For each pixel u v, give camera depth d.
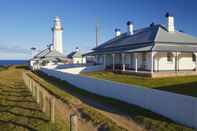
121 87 16.52
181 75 29.80
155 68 32.12
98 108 14.52
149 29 39.78
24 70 63.25
